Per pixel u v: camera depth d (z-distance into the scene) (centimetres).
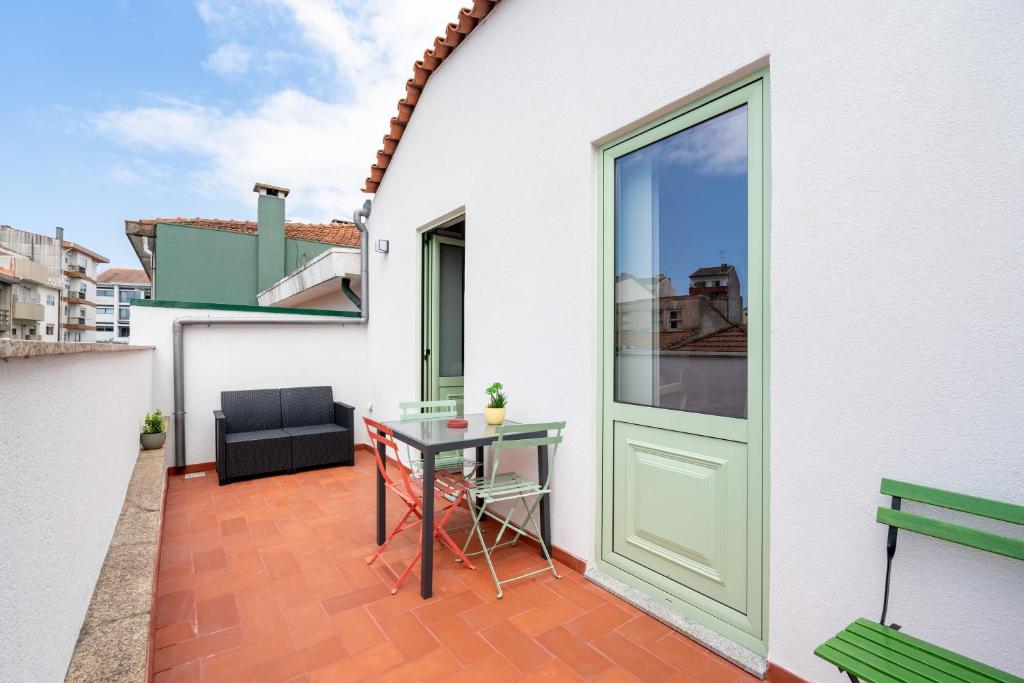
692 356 250
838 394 184
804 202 195
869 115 177
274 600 270
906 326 167
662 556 260
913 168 166
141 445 477
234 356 588
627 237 287
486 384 392
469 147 418
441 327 533
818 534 189
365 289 661
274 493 469
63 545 156
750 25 215
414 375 525
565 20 318
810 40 194
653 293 271
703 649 226
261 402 567
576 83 309
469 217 417
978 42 153
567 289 316
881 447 173
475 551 336
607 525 293
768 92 216
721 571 231
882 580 172
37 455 131
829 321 187
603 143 299
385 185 601
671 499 255
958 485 156
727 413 232
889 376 171
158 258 1018
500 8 379
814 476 190
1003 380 148
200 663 217
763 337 216
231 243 1079
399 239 559
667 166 263
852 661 140
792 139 199
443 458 392
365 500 448
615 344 293
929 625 161
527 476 348
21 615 114
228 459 497
